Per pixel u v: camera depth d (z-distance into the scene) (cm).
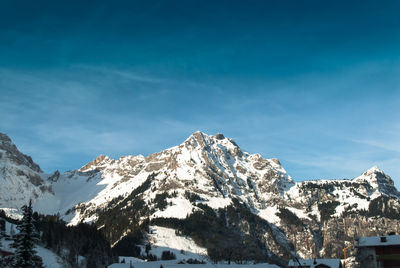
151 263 17175
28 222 11838
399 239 12631
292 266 18362
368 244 12669
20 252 11569
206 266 16575
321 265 17875
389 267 12262
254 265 17288
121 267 17175
